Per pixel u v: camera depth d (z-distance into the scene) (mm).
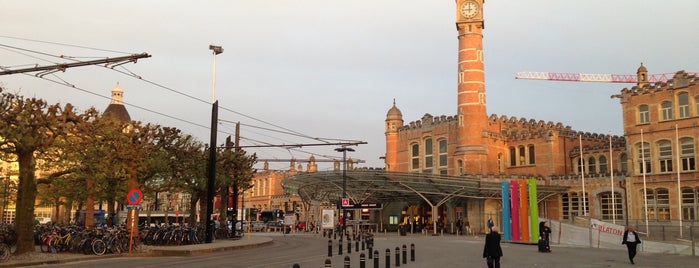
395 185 55031
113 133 29312
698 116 49531
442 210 66312
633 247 23047
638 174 53188
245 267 20719
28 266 21125
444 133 71625
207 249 29312
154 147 33469
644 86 53781
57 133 24891
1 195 54906
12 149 24688
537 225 41062
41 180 25922
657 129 52312
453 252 29344
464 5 66625
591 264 22703
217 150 41844
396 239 45906
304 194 64188
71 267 20531
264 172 121250
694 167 49500
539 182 61469
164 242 32719
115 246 26984
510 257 26250
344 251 30812
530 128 77625
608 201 56844
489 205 58875
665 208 51188
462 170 64938
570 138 68812
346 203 50938
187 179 40344
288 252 29844
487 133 66125
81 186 40000
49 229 31109
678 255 28172
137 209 28172
